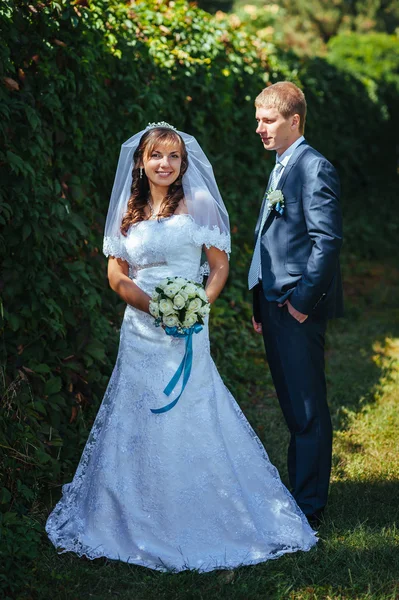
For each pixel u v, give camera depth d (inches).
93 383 175.8
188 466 128.0
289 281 136.3
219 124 255.4
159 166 129.3
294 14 871.1
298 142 139.0
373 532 136.4
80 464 139.2
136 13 217.5
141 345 131.8
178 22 234.1
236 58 264.7
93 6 179.0
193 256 133.1
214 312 239.9
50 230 156.6
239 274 270.2
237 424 136.8
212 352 225.9
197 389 129.7
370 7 888.9
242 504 129.4
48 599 116.0
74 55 164.6
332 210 131.9
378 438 182.9
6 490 134.0
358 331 290.4
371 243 428.5
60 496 147.9
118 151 195.5
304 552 130.1
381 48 485.4
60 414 161.5
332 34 873.5
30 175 152.6
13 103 148.4
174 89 228.8
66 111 169.5
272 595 118.9
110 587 120.7
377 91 456.8
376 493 152.7
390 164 482.3
